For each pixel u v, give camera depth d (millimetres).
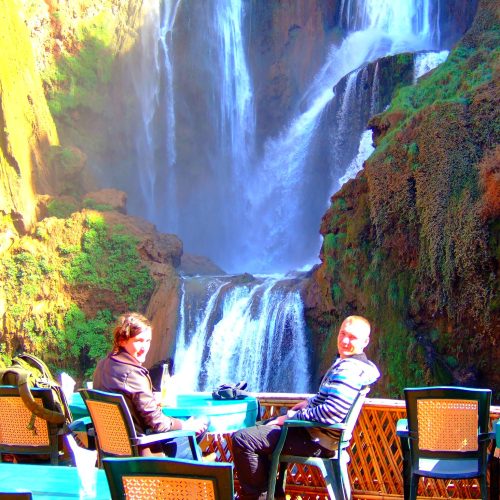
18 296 24359
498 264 16469
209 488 2980
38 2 31672
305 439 5105
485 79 18812
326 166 30031
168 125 34594
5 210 25203
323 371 20516
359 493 6328
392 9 32344
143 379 5062
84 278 24469
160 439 4855
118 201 27188
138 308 24375
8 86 25938
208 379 22438
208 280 24109
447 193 17469
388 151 18969
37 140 27375
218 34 35906
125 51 33875
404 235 18422
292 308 21578
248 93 34844
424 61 25609
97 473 4363
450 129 17875
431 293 17703
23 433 5406
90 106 32281
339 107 29031
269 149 33562
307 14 34500
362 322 5371
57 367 24000
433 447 4895
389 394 18234
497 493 5008
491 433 4844
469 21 28359
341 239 20484
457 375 17453
